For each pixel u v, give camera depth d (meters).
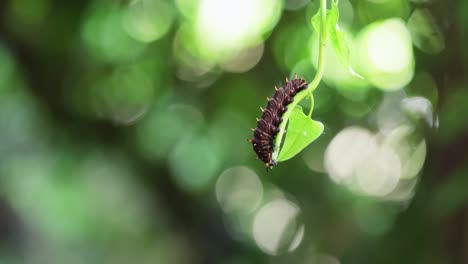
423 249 1.14
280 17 1.60
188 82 1.74
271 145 0.65
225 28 1.78
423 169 1.20
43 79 1.59
